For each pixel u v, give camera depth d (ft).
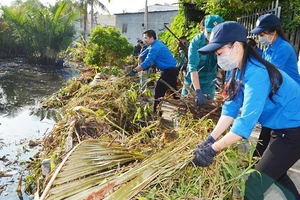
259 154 9.02
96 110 16.20
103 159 8.91
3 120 20.85
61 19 62.69
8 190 11.39
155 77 19.84
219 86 13.04
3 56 68.18
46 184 8.63
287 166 6.97
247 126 6.20
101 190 7.42
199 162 6.70
